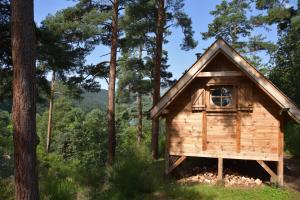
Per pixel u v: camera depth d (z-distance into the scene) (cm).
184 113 1445
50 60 1725
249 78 1321
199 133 1420
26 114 820
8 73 1627
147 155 1791
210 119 1410
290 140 2016
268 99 1346
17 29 825
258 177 1454
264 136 1342
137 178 1252
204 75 1371
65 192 942
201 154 1408
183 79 1369
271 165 1605
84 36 2050
